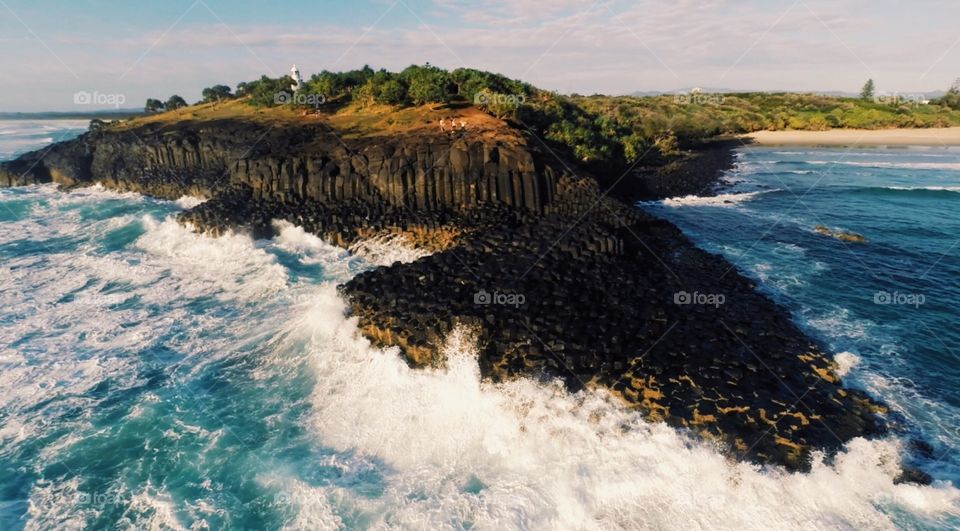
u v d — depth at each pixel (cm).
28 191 5453
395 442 1725
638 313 2191
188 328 2438
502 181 3500
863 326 2283
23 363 2152
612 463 1551
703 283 2578
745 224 3941
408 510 1455
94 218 4341
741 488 1441
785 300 2547
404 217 3425
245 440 1733
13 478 1568
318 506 1474
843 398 1716
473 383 1842
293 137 4794
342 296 2405
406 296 2272
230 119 6109
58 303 2708
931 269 2950
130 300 2741
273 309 2608
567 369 1817
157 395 1952
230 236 3488
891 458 1484
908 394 1792
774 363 1877
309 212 3669
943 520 1338
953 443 1561
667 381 1753
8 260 3331
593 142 5172
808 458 1476
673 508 1434
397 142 4056
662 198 4900
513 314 2094
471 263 2622
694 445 1538
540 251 2728
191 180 5006
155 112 8356
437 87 5219
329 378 2033
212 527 1412
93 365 2142
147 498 1504
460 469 1611
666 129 8438
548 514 1443
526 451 1639
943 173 5969
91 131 6619
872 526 1333
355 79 6456
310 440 1738
